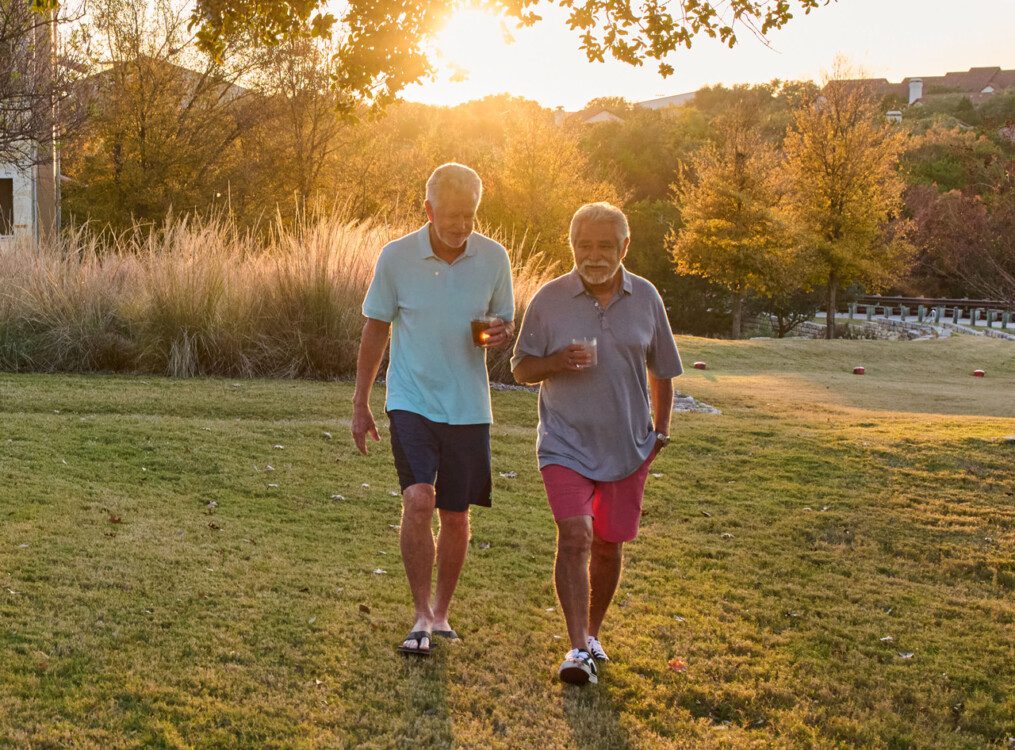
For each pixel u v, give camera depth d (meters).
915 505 7.18
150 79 26.05
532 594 4.75
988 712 3.91
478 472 3.92
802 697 3.84
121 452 6.89
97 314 11.94
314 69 28.58
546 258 33.84
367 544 5.39
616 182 47.62
